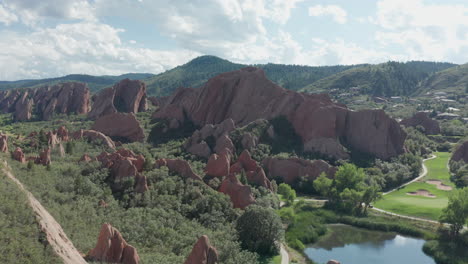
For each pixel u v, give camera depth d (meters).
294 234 88.88
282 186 111.38
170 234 66.00
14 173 72.69
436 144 199.50
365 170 138.75
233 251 64.00
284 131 160.25
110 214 70.06
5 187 45.88
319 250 83.19
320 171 129.00
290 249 81.62
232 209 83.75
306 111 162.25
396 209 108.06
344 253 81.81
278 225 76.62
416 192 126.06
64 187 75.81
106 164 89.75
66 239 46.59
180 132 175.12
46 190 71.06
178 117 185.88
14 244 37.38
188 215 79.44
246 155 116.81
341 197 108.38
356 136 161.12
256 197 98.00
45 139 127.56
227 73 191.38
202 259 50.22
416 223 96.31
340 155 149.25
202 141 140.88
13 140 132.00
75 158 109.12
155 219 70.94
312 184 125.75
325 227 95.69
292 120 165.00
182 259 56.00
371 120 161.38
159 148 150.12
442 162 166.12
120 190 82.06
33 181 73.56
